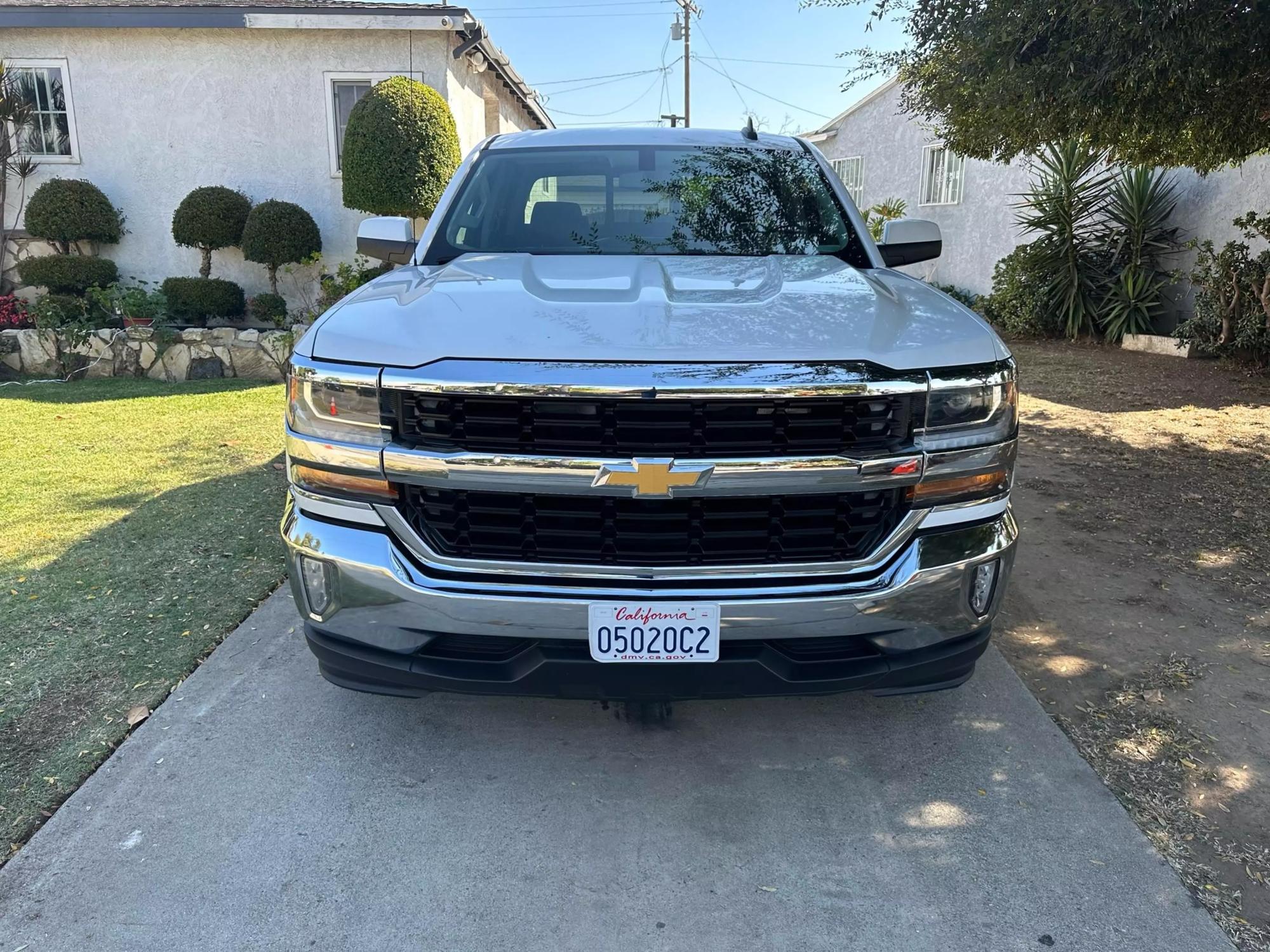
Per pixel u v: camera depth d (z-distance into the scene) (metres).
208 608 3.48
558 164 3.49
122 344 8.64
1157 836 2.25
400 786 2.44
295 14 9.52
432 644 2.17
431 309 2.22
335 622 2.19
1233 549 4.22
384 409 2.04
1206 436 6.42
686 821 2.31
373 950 1.89
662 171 3.47
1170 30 4.28
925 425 2.07
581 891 2.07
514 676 2.13
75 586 3.68
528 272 2.61
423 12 9.62
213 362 8.62
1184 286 10.60
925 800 2.39
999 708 2.84
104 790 2.38
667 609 2.04
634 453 1.98
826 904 2.03
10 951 1.87
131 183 10.30
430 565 2.09
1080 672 3.08
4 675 2.96
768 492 2.00
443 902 2.03
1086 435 6.47
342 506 2.13
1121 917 1.98
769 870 2.14
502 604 2.05
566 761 2.56
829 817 2.33
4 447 5.89
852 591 2.09
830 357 2.01
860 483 2.03
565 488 1.99
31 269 9.69
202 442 6.08
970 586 2.21
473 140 11.49
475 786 2.44
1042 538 4.37
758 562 2.09
